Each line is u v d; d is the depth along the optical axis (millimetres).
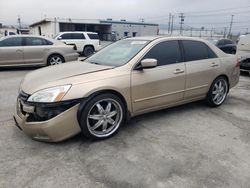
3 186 2498
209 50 4855
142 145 3387
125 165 2896
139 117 4422
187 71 4348
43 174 2703
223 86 5168
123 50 4176
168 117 4457
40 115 3088
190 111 4812
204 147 3373
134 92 3693
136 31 40000
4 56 9297
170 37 4324
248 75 9492
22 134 3639
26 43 9664
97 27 39125
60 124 3109
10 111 4688
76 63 4230
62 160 2979
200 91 4703
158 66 3992
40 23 41812
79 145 3344
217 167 2898
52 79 3336
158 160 3016
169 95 4180
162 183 2586
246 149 3352
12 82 7414
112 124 3611
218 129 3992
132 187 2516
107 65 3850
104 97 3395
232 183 2613
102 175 2701
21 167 2820
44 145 3322
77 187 2506
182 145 3412
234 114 4738
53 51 10102
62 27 35688
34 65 9930
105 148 3283
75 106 3178
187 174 2748
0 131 3738
